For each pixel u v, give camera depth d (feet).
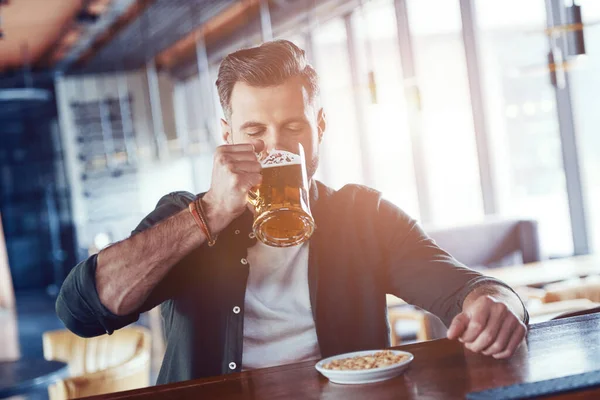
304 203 4.59
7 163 47.01
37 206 47.52
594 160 18.63
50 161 46.83
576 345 4.39
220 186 4.69
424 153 24.77
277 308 5.49
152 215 5.76
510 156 22.04
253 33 32.99
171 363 5.55
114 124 46.60
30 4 30.27
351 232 5.76
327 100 30.25
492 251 19.53
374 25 26.96
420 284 5.55
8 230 47.47
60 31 36.68
